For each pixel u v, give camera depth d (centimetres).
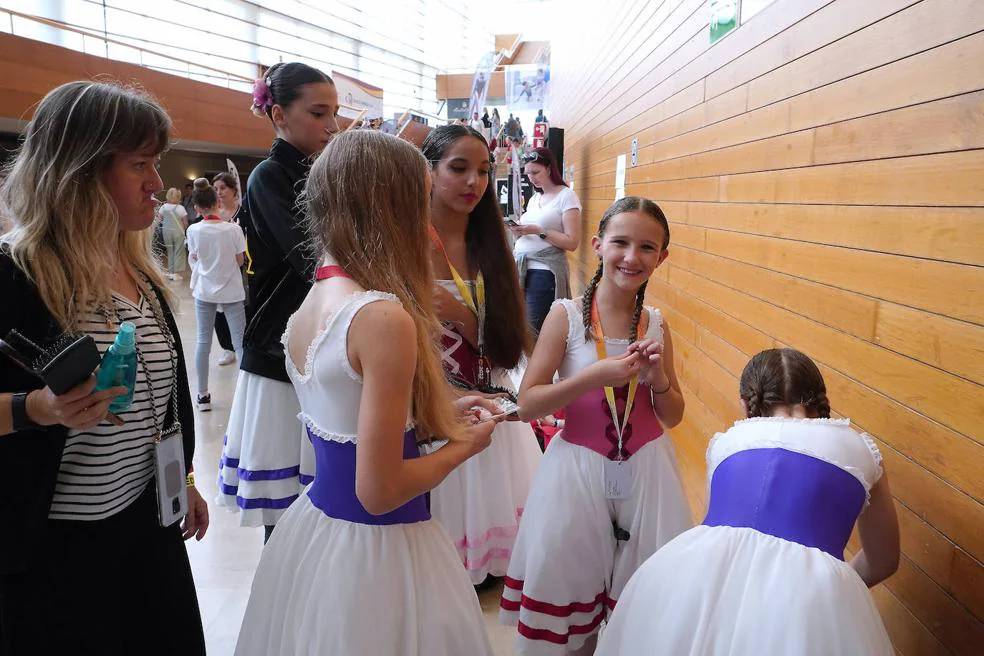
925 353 127
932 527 126
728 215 237
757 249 209
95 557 117
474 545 211
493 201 213
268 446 202
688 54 291
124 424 120
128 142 112
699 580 125
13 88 689
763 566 122
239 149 1189
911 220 131
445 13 1647
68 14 811
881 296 141
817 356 170
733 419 229
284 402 202
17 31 745
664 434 173
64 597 114
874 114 144
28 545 106
